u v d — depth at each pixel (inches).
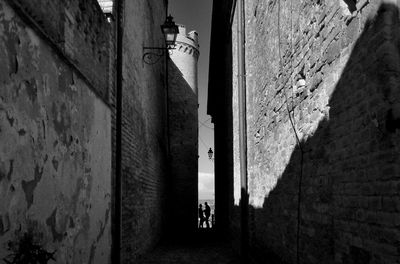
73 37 155.7
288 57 198.1
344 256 126.3
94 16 188.4
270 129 244.5
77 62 160.9
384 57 100.3
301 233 173.8
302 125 174.7
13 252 103.0
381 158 102.3
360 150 115.3
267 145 253.6
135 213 305.7
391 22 100.7
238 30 345.7
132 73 299.4
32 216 115.3
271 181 240.4
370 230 108.4
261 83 276.1
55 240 132.5
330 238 138.9
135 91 312.7
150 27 438.0
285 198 204.1
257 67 293.3
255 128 299.6
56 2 136.7
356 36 117.6
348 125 124.2
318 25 152.3
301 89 177.3
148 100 397.7
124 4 262.7
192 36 751.7
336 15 134.1
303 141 172.6
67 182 145.2
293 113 189.5
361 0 114.0
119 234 229.9
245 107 332.5
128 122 277.9
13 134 104.5
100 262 188.7
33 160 116.6
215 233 607.2
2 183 98.6
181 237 553.3
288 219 197.2
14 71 105.3
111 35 227.6
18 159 107.2
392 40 100.3
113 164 227.5
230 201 438.3
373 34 106.6
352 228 120.6
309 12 163.2
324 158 145.9
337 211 132.7
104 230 197.6
